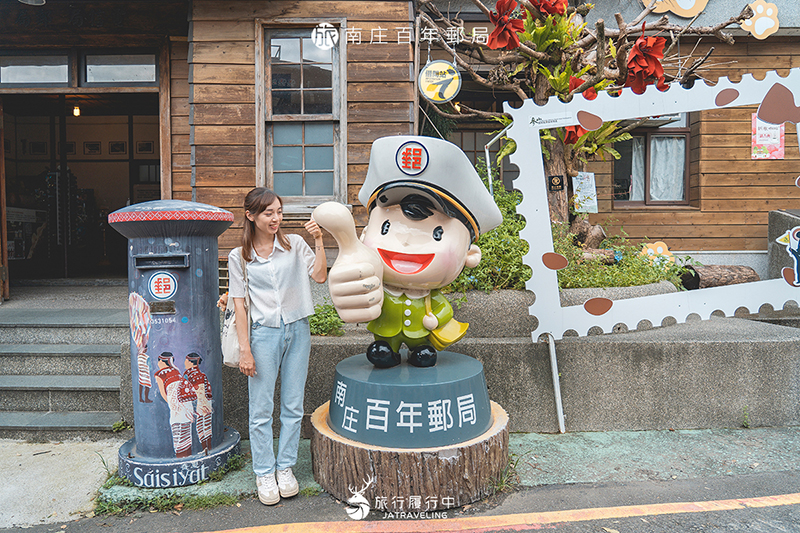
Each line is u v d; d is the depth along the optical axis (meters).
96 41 6.07
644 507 2.78
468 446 2.73
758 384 3.86
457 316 3.98
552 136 4.92
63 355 4.23
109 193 9.20
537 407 3.79
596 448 3.51
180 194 6.21
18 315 4.98
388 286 3.07
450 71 5.31
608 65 5.16
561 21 4.82
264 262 2.75
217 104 5.46
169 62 6.14
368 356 3.09
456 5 7.32
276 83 5.58
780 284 3.71
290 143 5.62
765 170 7.36
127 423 3.74
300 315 2.84
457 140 8.33
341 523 2.64
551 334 3.73
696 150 7.52
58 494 2.96
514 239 4.47
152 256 2.90
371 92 5.47
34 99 7.99
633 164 7.73
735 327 4.51
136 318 2.98
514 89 5.53
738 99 3.58
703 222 7.44
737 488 2.97
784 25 7.11
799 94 3.56
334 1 5.43
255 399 2.81
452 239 2.91
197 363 3.02
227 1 5.42
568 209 5.61
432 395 2.73
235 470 3.18
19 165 8.40
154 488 2.93
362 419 2.79
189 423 3.02
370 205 3.14
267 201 2.70
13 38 6.05
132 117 9.05
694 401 3.83
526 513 2.72
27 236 8.14
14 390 3.96
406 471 2.66
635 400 3.82
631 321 3.73
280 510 2.77
